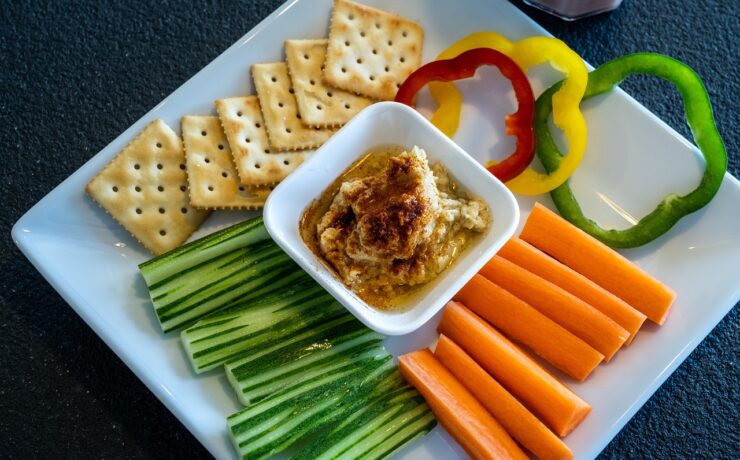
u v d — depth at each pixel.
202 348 0.44
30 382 0.47
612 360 0.45
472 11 0.49
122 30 0.52
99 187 0.46
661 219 0.46
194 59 0.52
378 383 0.44
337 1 0.49
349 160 0.45
